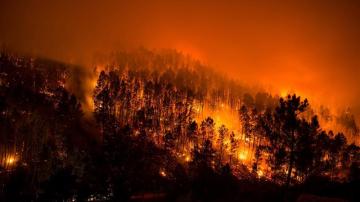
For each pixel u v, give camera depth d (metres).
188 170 57.88
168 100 93.94
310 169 43.53
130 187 42.75
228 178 43.84
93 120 80.31
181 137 81.94
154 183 48.34
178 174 49.72
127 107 88.62
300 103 42.69
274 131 43.84
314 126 42.28
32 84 91.56
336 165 67.44
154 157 61.78
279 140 42.94
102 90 90.19
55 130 67.31
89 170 44.09
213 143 82.56
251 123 88.62
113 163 43.69
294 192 45.12
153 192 46.97
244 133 89.00
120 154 44.88
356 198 42.59
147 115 85.12
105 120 77.00
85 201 41.16
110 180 42.44
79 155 49.03
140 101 94.19
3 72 91.94
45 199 39.91
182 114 89.56
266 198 45.25
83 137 67.56
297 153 40.94
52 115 73.88
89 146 61.28
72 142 63.75
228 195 43.09
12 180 49.47
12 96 78.56
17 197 45.41
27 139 61.88
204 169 44.75
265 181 61.16
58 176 40.75
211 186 41.75
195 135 80.62
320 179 48.44
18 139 61.31
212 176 42.81
